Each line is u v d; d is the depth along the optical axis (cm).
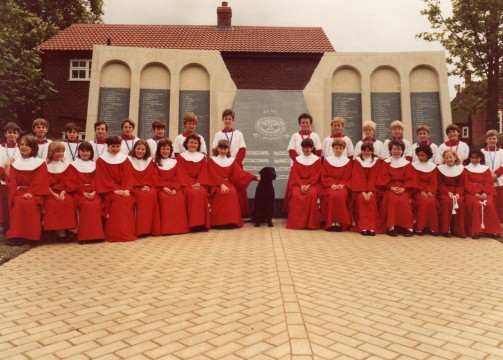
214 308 351
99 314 339
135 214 701
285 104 1059
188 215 750
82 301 372
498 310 354
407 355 269
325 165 805
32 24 2062
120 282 430
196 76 1068
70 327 312
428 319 332
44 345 282
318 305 362
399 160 768
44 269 485
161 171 749
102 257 547
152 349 274
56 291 402
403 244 651
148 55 1050
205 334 297
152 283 426
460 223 726
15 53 1717
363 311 348
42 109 2198
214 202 792
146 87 1052
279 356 263
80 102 2216
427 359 264
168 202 732
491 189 738
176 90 1047
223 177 811
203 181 786
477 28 2120
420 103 1055
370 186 764
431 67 1059
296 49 2292
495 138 844
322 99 1058
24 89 1772
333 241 666
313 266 498
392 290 407
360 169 777
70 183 670
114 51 1040
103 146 792
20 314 340
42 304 364
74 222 659
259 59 2289
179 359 260
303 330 303
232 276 450
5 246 612
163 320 325
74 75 2244
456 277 458
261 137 1016
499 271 486
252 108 1047
